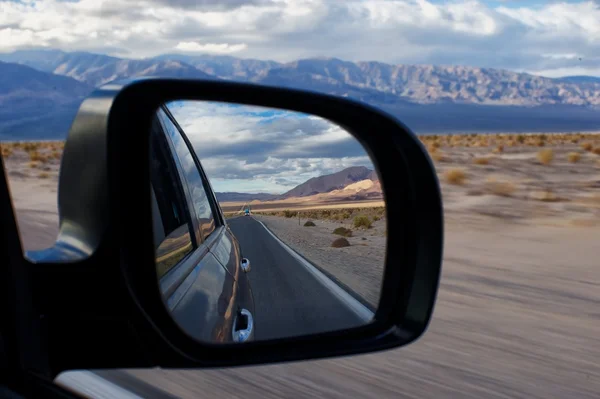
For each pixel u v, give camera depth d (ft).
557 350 21.40
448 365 19.53
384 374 18.48
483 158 133.80
